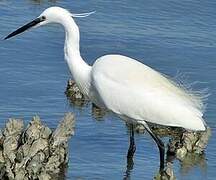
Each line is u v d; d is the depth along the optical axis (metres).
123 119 15.14
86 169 14.07
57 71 19.48
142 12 25.39
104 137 15.70
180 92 14.91
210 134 15.47
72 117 13.98
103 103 15.13
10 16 23.09
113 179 13.74
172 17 25.28
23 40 21.30
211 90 19.11
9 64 19.50
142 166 14.48
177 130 16.33
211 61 21.48
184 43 22.81
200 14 25.88
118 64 14.86
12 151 13.72
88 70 15.16
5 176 13.49
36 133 13.81
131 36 22.92
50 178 13.51
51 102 17.36
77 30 15.04
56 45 21.30
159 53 21.75
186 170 14.45
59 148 13.91
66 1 25.47
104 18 24.34
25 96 17.53
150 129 15.29
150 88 14.73
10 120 14.04
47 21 15.15
